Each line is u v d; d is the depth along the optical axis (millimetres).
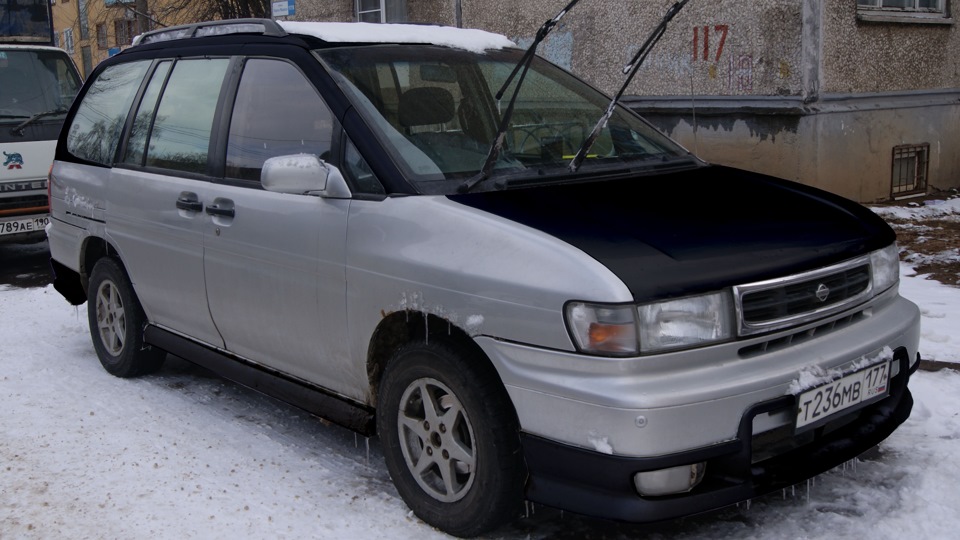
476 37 4852
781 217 3643
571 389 3057
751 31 9578
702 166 4426
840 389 3340
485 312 3287
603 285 3014
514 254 3250
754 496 3152
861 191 10008
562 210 3486
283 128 4270
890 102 10125
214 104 4742
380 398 3766
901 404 3732
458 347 3453
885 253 3742
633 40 10672
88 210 5645
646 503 3021
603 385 3004
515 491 3381
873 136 9992
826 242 3494
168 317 5156
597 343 3014
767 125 9664
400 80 4223
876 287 3672
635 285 3020
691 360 3074
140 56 5625
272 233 4168
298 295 4086
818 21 9211
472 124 4188
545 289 3121
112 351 5758
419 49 4492
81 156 5902
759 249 3320
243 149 4484
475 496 3428
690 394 2990
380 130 3893
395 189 3707
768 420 3186
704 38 9992
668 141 4648
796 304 3305
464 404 3398
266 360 4469
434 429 3576
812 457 3324
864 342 3477
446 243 3457
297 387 4301
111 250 5602
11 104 10102
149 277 5156
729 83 9875
